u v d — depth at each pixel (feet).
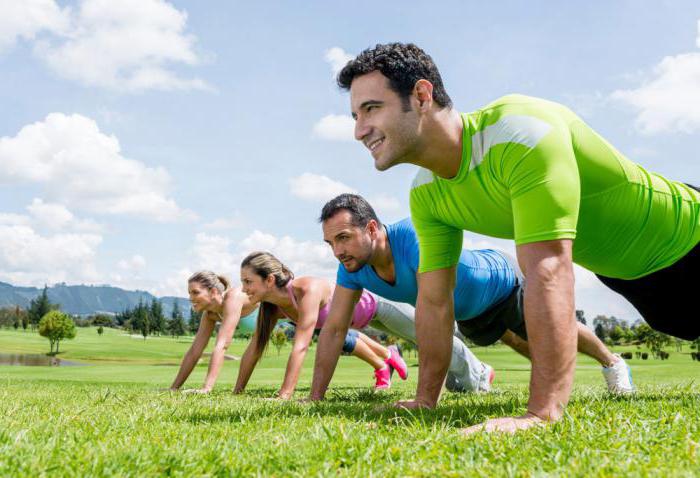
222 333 22.50
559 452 5.97
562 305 8.26
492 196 9.60
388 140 9.00
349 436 7.36
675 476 4.93
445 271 11.71
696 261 11.13
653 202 10.46
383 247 15.64
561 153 8.55
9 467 5.74
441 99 9.00
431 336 11.72
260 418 9.99
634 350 288.51
